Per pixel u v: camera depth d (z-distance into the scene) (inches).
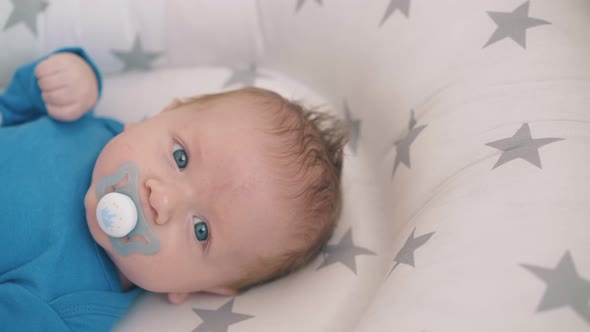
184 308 48.1
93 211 43.1
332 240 51.4
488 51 45.6
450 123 44.8
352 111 57.6
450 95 46.4
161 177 42.9
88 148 49.9
